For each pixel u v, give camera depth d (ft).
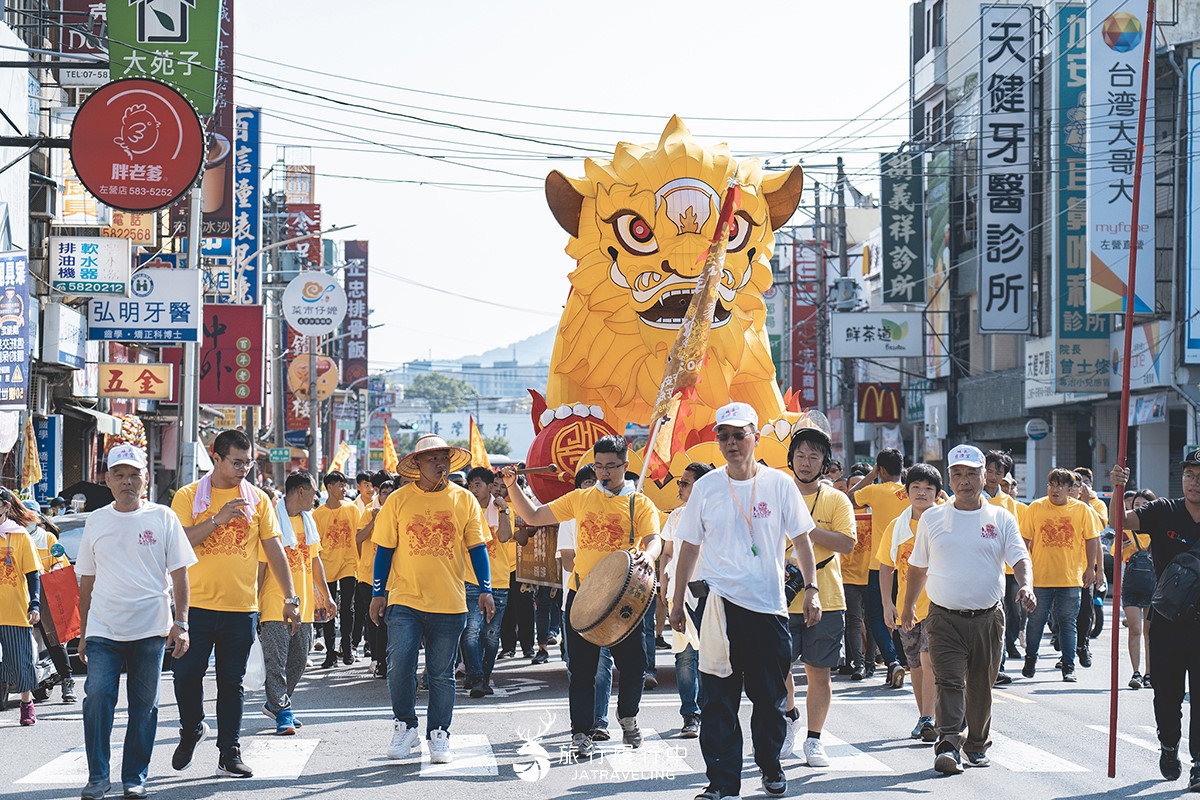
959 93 158.92
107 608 31.42
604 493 37.37
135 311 89.30
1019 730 40.93
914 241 155.53
